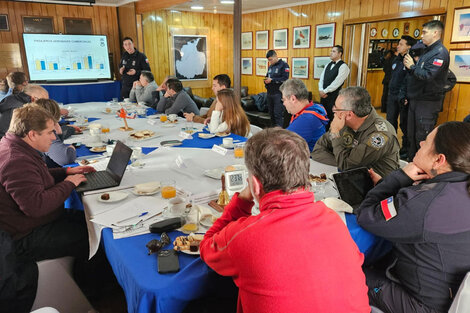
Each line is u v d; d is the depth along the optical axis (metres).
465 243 1.08
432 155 1.18
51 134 1.70
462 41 4.25
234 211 1.07
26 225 1.63
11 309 1.29
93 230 1.42
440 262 1.11
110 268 1.95
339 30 5.87
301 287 0.78
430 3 4.53
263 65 7.66
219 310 1.20
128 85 6.38
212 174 1.93
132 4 6.63
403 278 1.24
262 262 0.79
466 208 1.06
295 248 0.79
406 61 4.03
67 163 2.21
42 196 1.54
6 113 2.86
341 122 1.92
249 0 6.35
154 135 2.94
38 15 6.57
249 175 0.94
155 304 1.02
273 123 6.29
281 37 7.06
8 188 1.50
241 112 3.15
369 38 5.99
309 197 0.88
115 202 1.59
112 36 7.41
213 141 2.79
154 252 1.18
